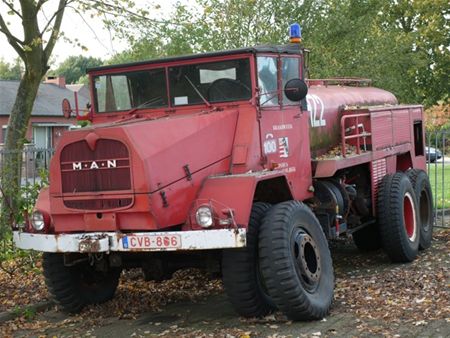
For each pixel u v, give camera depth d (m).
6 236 8.99
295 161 7.55
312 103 8.55
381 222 9.06
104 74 7.55
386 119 9.79
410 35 23.61
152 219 6.02
